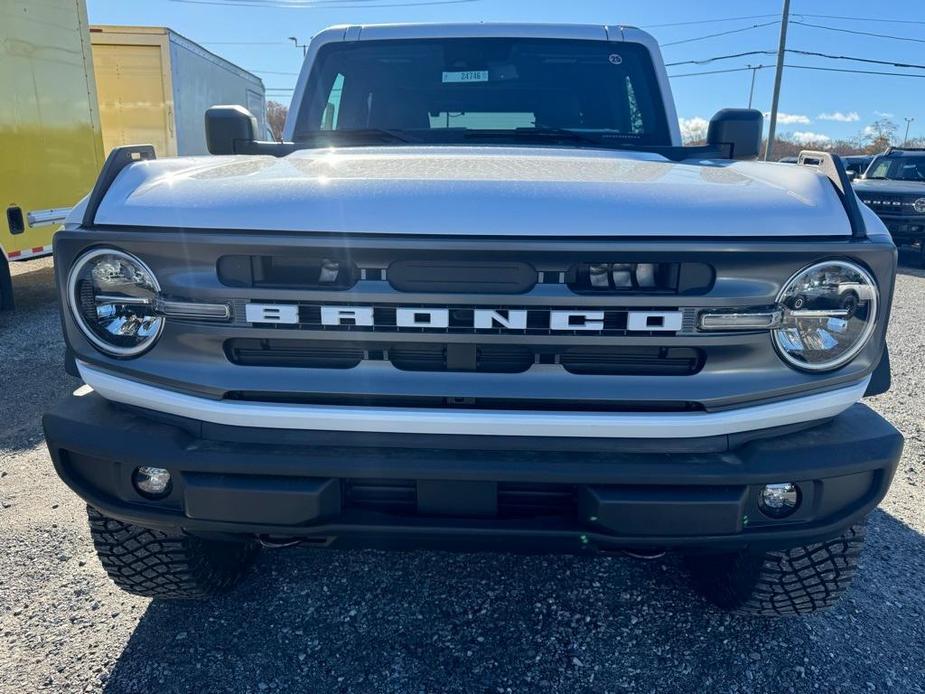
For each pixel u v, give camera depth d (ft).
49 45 25.45
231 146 9.98
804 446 6.37
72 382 17.97
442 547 6.61
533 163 7.82
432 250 6.00
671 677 7.95
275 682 7.82
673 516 6.21
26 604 9.05
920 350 22.50
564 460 6.23
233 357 6.45
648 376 6.35
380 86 11.48
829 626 8.80
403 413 6.27
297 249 6.07
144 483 6.69
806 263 6.13
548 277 6.10
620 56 11.53
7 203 23.70
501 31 11.57
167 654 8.21
